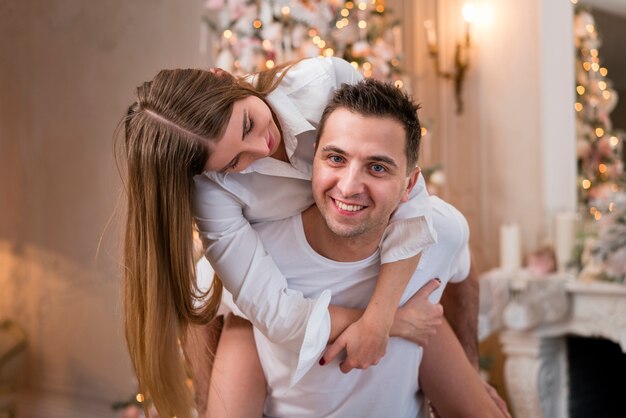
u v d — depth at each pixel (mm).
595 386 3916
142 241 1484
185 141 1395
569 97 3912
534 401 3652
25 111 5105
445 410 1830
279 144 1544
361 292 1622
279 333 1525
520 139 4082
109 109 4688
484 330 3631
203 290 1820
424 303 1663
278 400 1763
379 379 1690
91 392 4691
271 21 3312
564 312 3547
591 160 3828
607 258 3451
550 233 3951
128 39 4629
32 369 4992
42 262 4988
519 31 4094
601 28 3783
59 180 4926
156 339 1495
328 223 1429
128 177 1484
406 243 1539
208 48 4168
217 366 1781
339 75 1604
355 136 1375
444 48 4418
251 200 1526
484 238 4203
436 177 3811
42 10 5047
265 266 1524
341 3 3473
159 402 1535
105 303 4633
